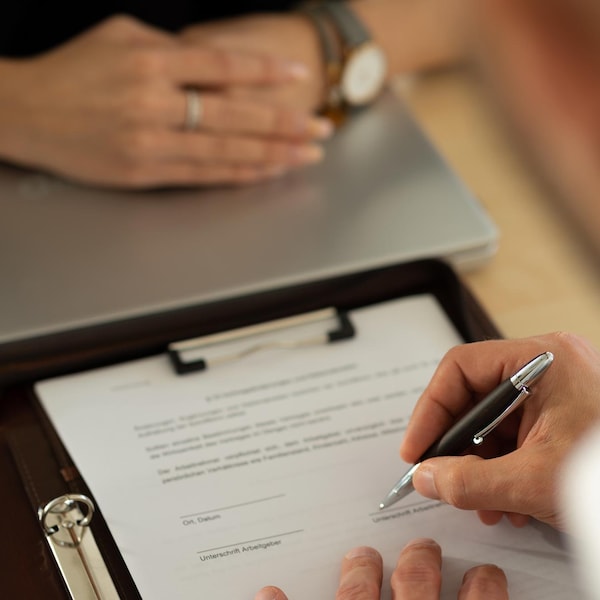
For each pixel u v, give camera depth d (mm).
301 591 528
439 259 734
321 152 870
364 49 918
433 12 1013
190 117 840
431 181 845
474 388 584
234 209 820
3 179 863
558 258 804
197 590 530
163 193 843
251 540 555
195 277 748
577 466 509
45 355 665
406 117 929
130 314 719
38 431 626
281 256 766
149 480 592
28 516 575
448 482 521
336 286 721
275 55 927
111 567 543
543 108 952
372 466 598
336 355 676
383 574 535
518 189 878
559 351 556
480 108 978
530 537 554
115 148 831
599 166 887
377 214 807
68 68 868
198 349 682
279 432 622
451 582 531
